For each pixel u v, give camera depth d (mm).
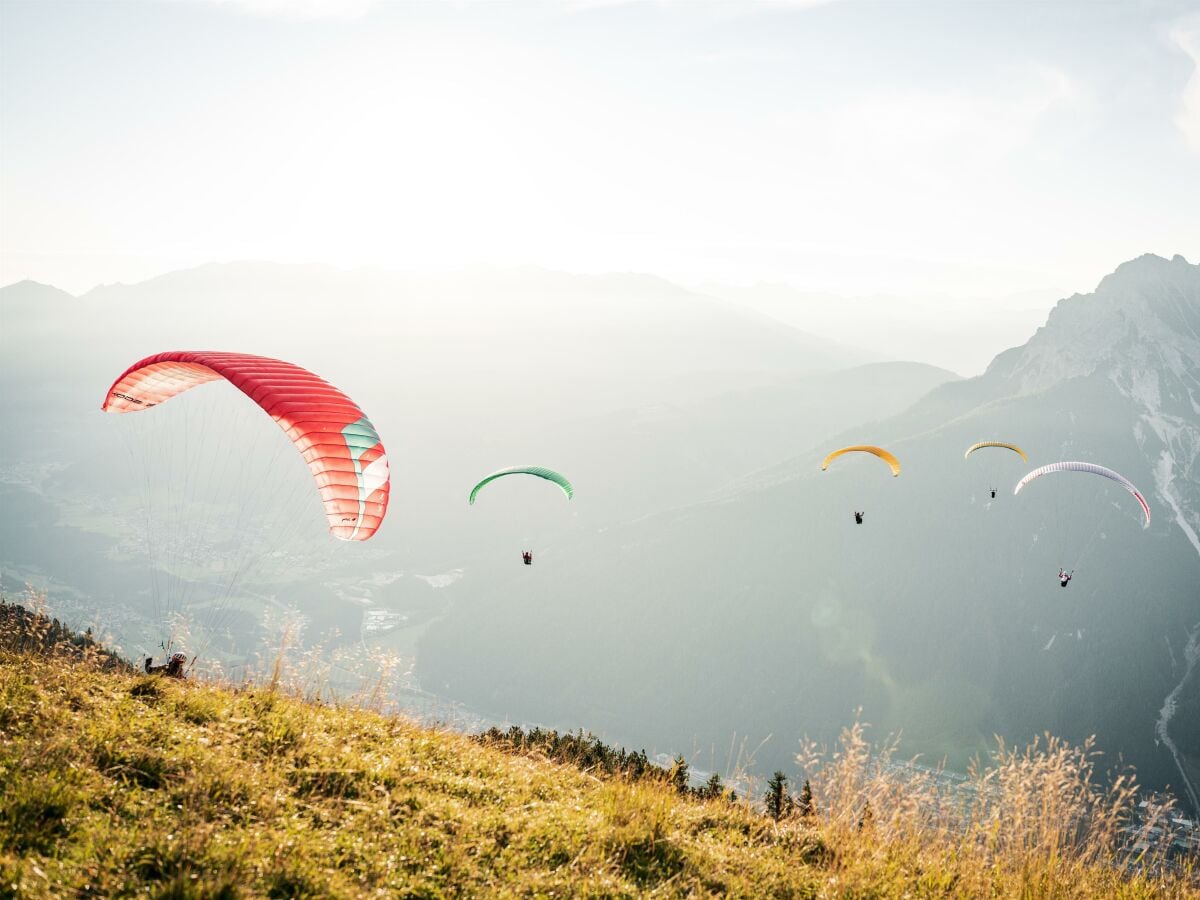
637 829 8578
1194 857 8031
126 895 5465
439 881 6719
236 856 6070
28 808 6203
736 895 7660
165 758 7809
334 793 8141
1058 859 8281
